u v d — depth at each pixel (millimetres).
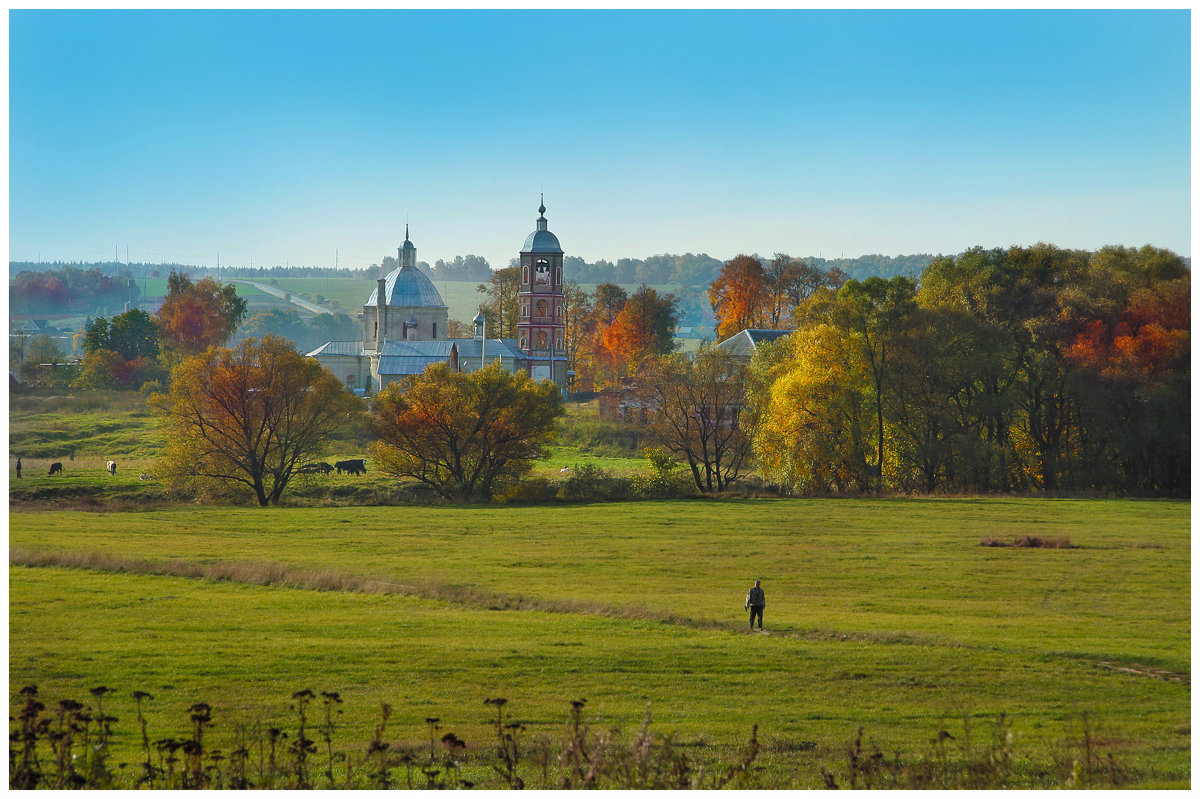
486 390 80188
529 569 47469
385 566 47312
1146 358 78438
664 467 78688
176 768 19234
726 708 26516
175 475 76000
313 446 79688
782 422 78500
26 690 16641
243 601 38469
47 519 61125
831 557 50719
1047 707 26953
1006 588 43375
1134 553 51438
